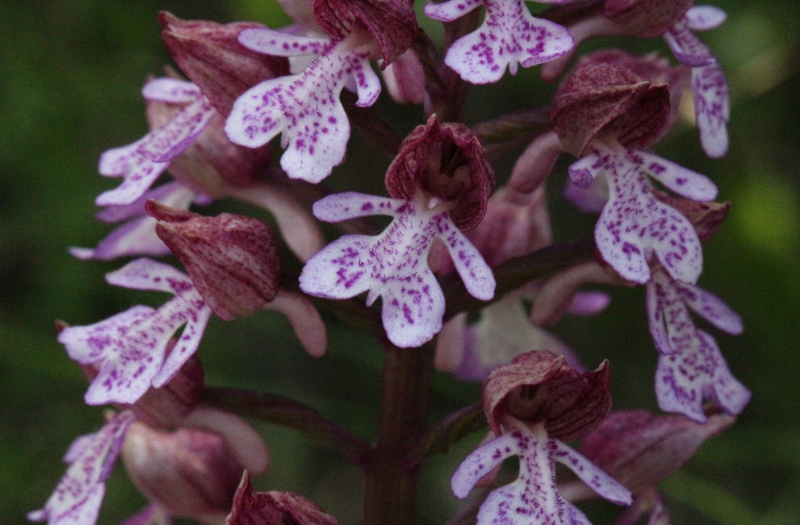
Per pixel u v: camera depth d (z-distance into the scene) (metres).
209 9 0.36
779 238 0.30
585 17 0.23
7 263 0.34
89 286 0.33
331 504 0.35
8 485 0.32
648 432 0.24
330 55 0.22
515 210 0.25
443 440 0.23
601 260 0.24
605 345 0.34
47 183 0.33
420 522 0.33
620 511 0.33
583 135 0.22
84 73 0.34
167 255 0.34
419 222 0.22
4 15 0.34
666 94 0.22
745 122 0.32
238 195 0.24
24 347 0.32
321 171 0.22
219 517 0.25
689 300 0.23
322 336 0.23
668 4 0.23
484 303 0.23
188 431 0.25
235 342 0.34
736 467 0.33
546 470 0.22
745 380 0.31
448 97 0.23
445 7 0.22
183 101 0.24
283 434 0.33
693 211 0.24
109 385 0.23
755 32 0.32
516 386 0.22
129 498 0.32
